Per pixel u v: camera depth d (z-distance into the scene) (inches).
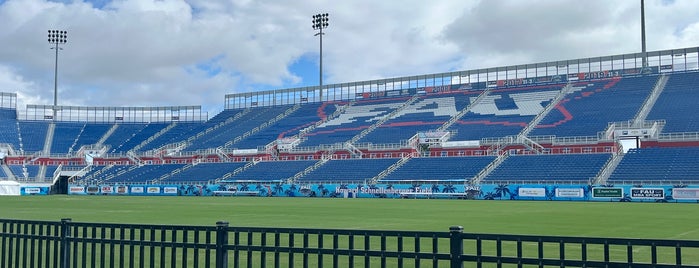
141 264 500.1
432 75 4645.7
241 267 672.4
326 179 3499.0
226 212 1818.4
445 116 4109.3
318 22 4931.1
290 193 3395.7
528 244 888.9
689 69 3863.2
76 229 532.7
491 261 398.6
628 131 3166.8
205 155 4315.9
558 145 3307.1
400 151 3713.1
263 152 4097.0
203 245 476.7
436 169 3324.3
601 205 2201.0
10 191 3971.5
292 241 456.8
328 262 721.6
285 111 4945.9
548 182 2901.1
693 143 3031.5
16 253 559.8
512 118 3826.3
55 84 5172.2
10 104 5093.5
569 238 385.7
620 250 811.4
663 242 366.9
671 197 2492.6
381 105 4623.5
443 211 1833.2
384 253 424.5
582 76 4168.3
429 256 413.1
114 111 5280.5
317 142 4114.2
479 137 3644.2
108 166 4488.2
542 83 4281.5
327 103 4926.2
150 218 1572.3
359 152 3836.1
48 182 4224.9
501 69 4424.2
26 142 4763.8
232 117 5128.0
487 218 1521.9
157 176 4087.1
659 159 2869.1
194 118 5285.4
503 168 3159.5
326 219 1515.7
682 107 3400.6
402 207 2080.5
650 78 3909.9
